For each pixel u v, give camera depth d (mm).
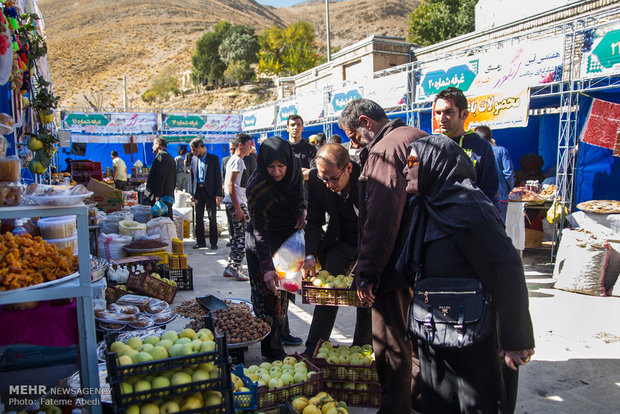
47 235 2975
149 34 103750
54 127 12055
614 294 5457
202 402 2172
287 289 3453
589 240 5613
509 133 11820
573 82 7504
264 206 3348
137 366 2002
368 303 2586
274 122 17922
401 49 17859
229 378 2150
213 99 54812
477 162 3207
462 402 2010
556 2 12891
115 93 76562
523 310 1873
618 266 5500
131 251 5719
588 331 4355
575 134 7551
